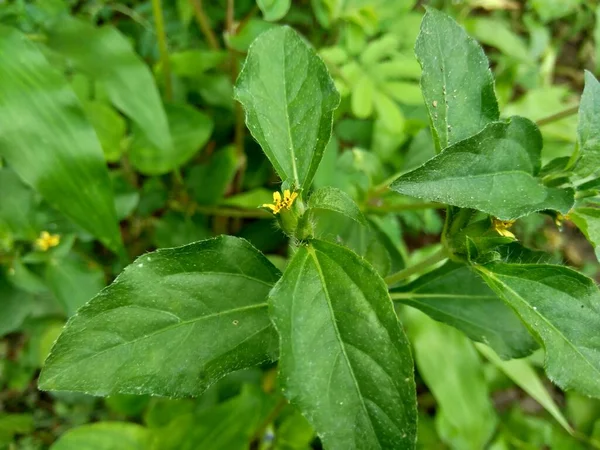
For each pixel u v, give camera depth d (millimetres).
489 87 119
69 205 181
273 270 114
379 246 153
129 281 104
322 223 202
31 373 238
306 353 95
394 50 248
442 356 237
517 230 299
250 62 119
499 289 107
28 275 194
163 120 211
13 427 227
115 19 275
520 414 264
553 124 287
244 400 204
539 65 350
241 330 111
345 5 245
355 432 93
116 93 207
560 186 111
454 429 233
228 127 272
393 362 94
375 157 226
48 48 210
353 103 236
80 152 179
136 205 241
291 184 114
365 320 96
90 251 249
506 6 324
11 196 197
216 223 272
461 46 119
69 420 238
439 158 99
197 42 279
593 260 325
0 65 173
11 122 173
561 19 360
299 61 122
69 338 100
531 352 141
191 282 109
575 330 104
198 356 108
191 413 203
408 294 147
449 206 120
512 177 104
